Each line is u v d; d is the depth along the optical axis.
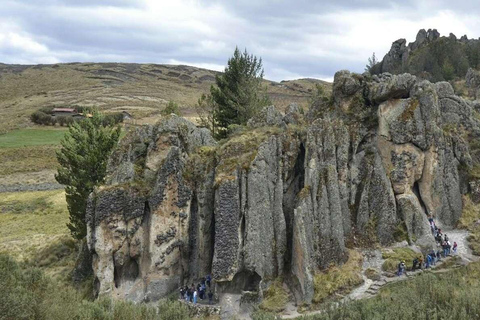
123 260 44.56
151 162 47.78
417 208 46.59
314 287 38.34
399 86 49.34
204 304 40.31
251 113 74.50
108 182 47.41
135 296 43.59
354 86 51.78
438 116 50.69
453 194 49.06
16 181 93.94
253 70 77.31
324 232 41.84
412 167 48.59
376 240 45.34
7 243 61.47
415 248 44.34
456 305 23.42
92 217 44.62
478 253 43.28
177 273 44.91
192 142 49.47
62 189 90.94
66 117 153.62
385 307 25.50
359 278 39.72
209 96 85.25
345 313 26.59
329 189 43.53
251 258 41.09
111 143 61.06
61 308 25.55
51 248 58.78
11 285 24.67
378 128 49.94
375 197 47.00
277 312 37.72
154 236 44.19
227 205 42.19
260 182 43.22
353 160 48.47
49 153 114.50
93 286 45.25
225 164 44.53
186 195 45.25
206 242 45.06
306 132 47.47
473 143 53.28
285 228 43.28
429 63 168.88
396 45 195.12
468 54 177.88
